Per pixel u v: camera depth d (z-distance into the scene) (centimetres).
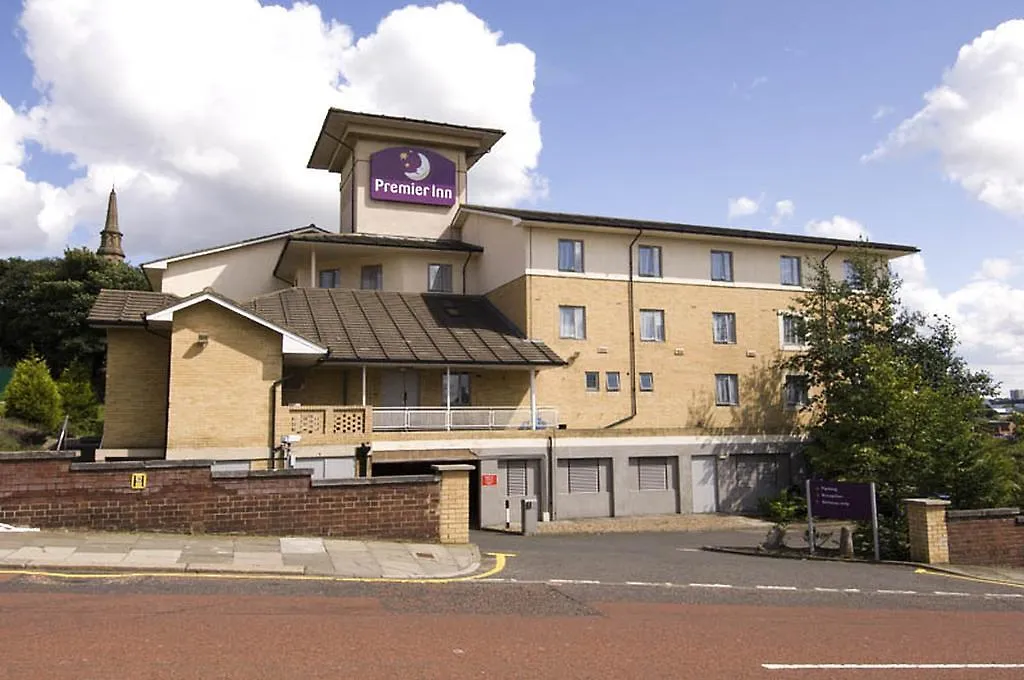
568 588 1080
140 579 951
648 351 3225
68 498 1241
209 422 2120
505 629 795
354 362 2603
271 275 3641
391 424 2692
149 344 2314
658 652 735
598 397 3127
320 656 659
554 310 3098
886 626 934
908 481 2372
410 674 623
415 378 2923
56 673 588
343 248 3297
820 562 1667
